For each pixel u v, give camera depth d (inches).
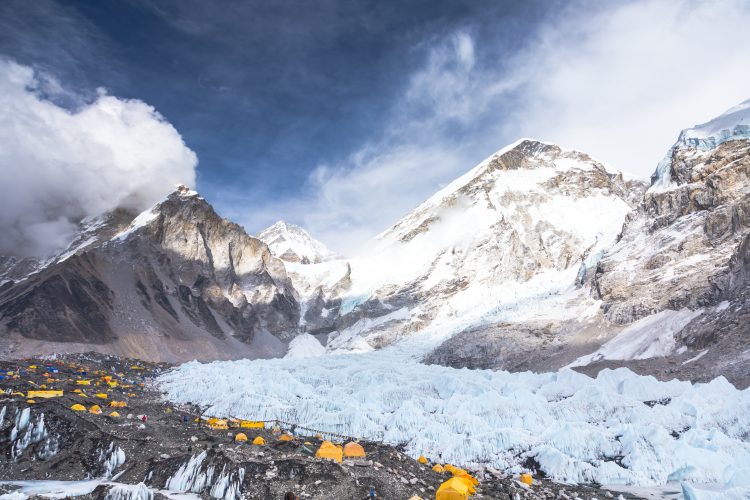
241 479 1809.8
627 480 2522.1
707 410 3152.1
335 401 3750.0
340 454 2198.6
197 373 5674.2
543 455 2755.9
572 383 4005.9
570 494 2279.8
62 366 5162.4
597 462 2669.8
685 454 2608.3
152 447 2158.0
